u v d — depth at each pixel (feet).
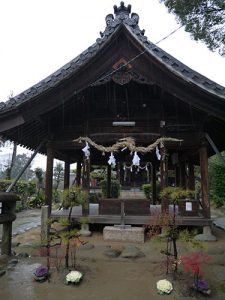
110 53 23.30
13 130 26.71
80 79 23.50
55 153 38.24
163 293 12.64
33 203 61.11
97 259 18.31
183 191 15.71
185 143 26.61
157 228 19.24
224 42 23.52
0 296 12.46
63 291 13.01
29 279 14.44
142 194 68.59
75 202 16.48
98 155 42.29
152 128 26.99
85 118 27.48
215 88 22.93
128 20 24.89
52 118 27.58
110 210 27.66
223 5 21.44
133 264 17.26
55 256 18.65
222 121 25.57
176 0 22.99
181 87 23.15
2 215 17.51
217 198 58.29
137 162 26.05
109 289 13.28
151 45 24.02
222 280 14.43
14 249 20.88
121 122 26.96
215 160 62.03
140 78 23.63
